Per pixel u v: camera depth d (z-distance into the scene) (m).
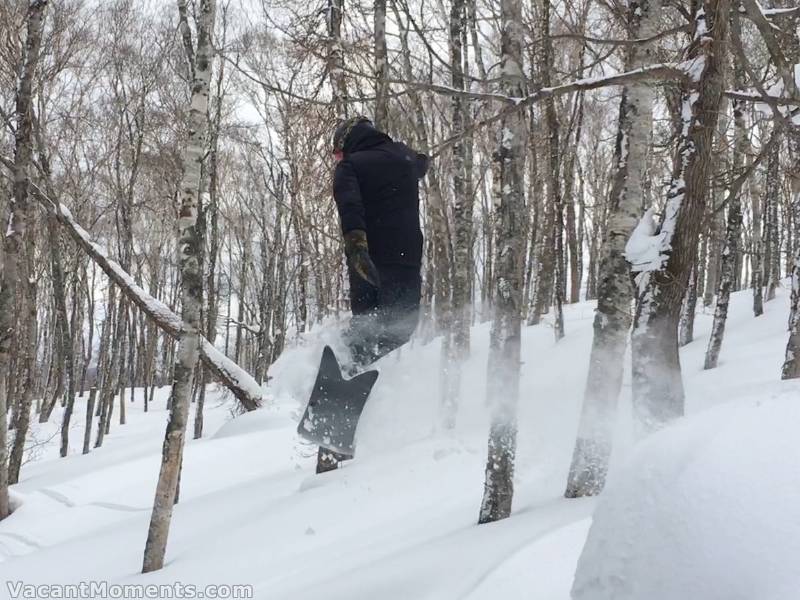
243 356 42.34
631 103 5.04
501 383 4.69
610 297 4.89
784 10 4.29
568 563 2.78
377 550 4.39
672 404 4.21
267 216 28.44
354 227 3.67
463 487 5.43
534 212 17.23
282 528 5.30
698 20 4.14
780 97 4.16
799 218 9.62
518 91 4.95
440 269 11.39
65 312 16.50
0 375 8.73
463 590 3.02
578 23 10.22
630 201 5.02
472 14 11.98
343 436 4.40
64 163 18.62
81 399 29.81
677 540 1.66
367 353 4.18
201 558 5.18
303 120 10.41
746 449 1.72
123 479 9.88
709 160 4.14
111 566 5.74
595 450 4.67
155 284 29.72
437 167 11.66
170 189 17.69
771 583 1.44
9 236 8.78
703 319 15.37
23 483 11.75
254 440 10.45
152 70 16.89
